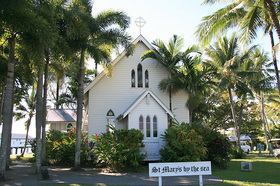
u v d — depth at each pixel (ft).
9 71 42.86
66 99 124.26
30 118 114.32
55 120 107.45
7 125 41.39
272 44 62.69
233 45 91.66
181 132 52.75
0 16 39.50
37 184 37.35
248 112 133.80
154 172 31.14
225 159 54.13
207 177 42.88
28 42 42.70
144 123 58.65
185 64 69.31
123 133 53.47
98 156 52.60
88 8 58.23
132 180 40.52
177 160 50.24
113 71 71.36
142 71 72.79
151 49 72.28
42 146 65.21
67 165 62.34
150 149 57.57
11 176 45.52
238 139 91.76
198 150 50.26
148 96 59.26
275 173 47.19
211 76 80.18
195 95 67.41
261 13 53.26
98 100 69.56
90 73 109.19
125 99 70.33
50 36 42.27
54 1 48.70
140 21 74.02
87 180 40.63
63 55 55.21
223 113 126.52
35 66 46.68
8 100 41.96
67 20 51.37
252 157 87.66
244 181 39.01
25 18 39.75
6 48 57.77
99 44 57.47
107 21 56.80
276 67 59.72
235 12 54.54
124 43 57.47
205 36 55.01
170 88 69.46
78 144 53.93
